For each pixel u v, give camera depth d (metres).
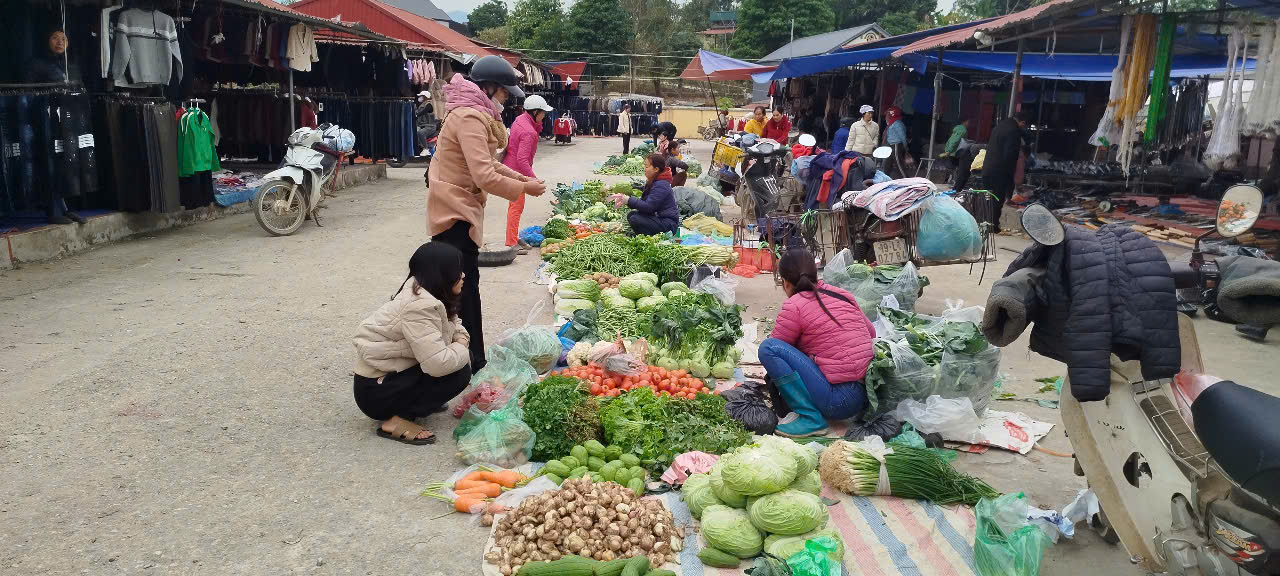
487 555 3.57
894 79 21.41
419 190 17.19
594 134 42.22
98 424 4.89
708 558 3.57
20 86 9.05
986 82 20.80
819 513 3.61
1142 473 3.46
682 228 11.23
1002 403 5.60
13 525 3.76
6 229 9.27
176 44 10.88
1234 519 2.89
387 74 19.00
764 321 7.44
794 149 13.85
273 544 3.68
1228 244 9.80
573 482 3.82
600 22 59.53
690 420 4.66
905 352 4.97
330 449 4.67
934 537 3.78
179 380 5.64
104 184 10.68
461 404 5.14
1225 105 8.87
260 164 17.75
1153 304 3.33
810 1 55.28
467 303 5.61
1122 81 9.30
